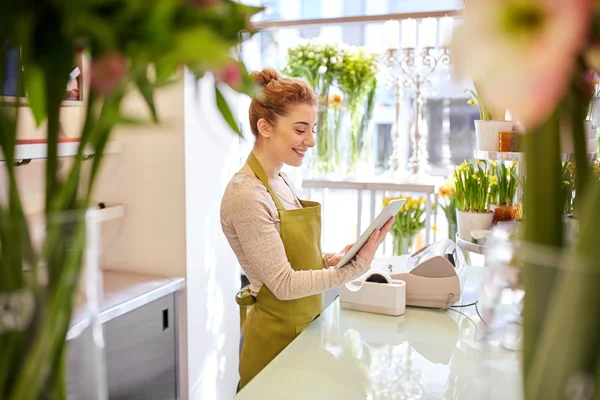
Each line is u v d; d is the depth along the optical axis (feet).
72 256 1.77
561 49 1.36
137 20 1.51
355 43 11.79
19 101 1.82
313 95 6.79
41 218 1.76
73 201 1.76
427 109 12.19
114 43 1.54
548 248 1.73
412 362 4.85
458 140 12.17
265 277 6.16
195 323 8.90
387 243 11.36
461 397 4.18
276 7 11.33
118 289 7.93
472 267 8.28
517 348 1.83
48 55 1.70
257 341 6.54
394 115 11.32
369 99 11.05
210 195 9.10
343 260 6.15
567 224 1.74
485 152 6.77
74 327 1.87
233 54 1.85
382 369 4.70
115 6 1.49
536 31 1.42
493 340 1.95
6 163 1.78
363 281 6.31
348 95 10.88
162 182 8.55
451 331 5.64
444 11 10.24
